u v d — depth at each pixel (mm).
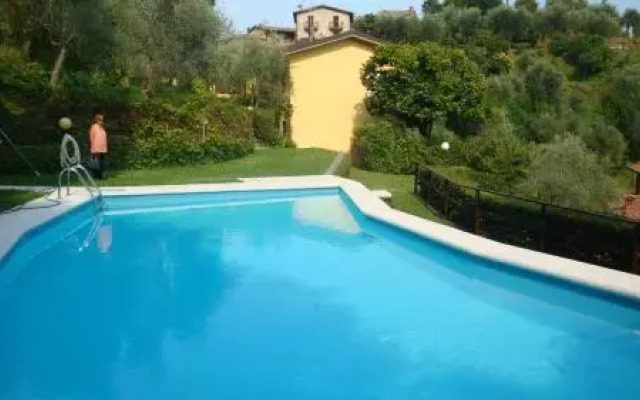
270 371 5645
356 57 29141
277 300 7672
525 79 43781
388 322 6934
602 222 8641
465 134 28922
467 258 8656
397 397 5203
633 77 45406
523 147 25234
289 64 28828
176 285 8211
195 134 19688
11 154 15180
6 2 17266
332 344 6281
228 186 14500
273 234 11367
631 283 6773
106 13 19906
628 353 6164
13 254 8094
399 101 26250
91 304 7355
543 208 9328
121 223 11945
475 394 5281
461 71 26703
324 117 29297
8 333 6398
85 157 16234
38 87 16656
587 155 20781
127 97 19141
